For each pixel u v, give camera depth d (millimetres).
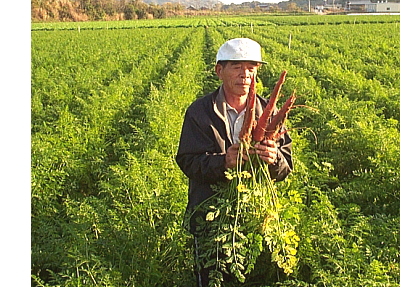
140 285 4527
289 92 12602
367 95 12039
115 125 10430
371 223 5223
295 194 4516
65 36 43125
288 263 4086
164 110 9992
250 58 4051
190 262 4266
